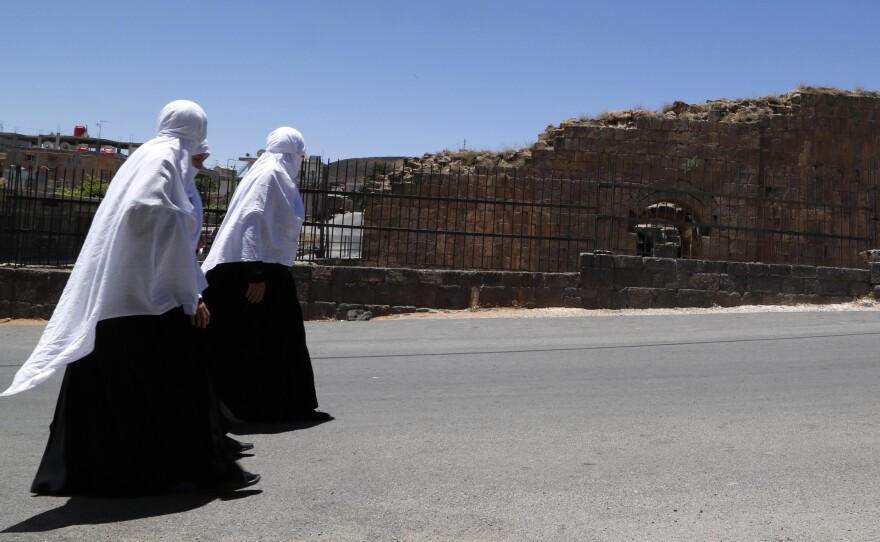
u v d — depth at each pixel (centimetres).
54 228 1545
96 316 409
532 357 994
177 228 428
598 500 445
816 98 2702
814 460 523
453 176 2444
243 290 619
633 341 1122
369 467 504
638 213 2608
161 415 432
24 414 673
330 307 1424
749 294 1524
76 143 5072
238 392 621
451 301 1455
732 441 574
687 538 393
